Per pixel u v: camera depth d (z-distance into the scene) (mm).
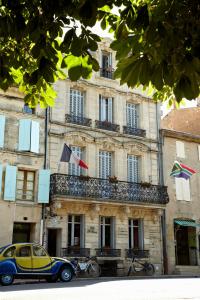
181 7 3555
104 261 24188
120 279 21062
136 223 26312
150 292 13273
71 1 3682
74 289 13992
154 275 25172
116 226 25047
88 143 25609
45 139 23984
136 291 13539
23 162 22875
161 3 3547
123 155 26844
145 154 27719
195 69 3414
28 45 4781
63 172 24156
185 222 27406
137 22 3465
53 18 3902
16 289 13969
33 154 23312
